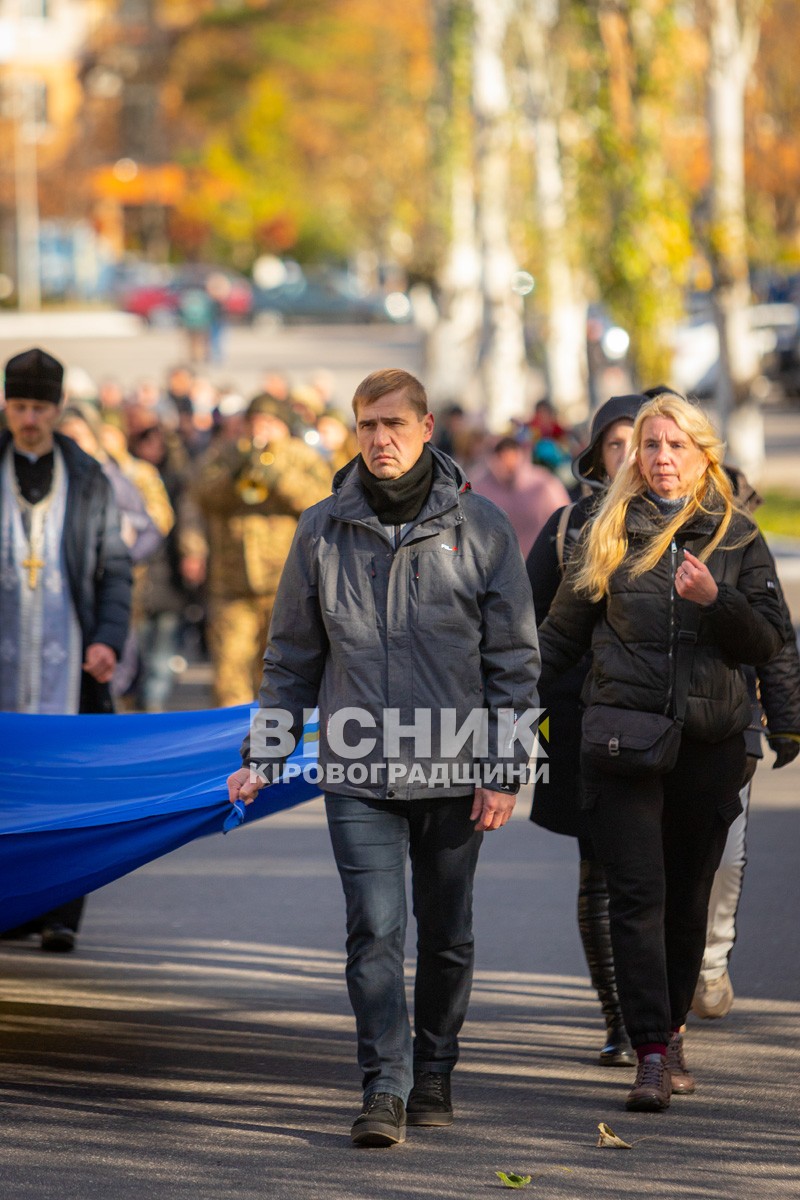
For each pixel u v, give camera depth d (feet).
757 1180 51.83
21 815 61.21
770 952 75.77
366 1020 54.34
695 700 56.34
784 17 313.94
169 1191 50.90
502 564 54.39
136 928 81.15
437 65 303.48
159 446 146.92
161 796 62.85
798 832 98.84
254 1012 68.69
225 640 114.52
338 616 53.93
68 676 73.77
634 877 57.06
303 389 141.28
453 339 333.62
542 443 145.69
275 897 86.48
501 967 74.02
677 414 57.16
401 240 604.08
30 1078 60.80
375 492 53.62
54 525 73.46
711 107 229.86
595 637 57.82
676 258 218.59
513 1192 50.90
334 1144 54.65
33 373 72.43
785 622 58.49
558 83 272.92
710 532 57.31
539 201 275.80
